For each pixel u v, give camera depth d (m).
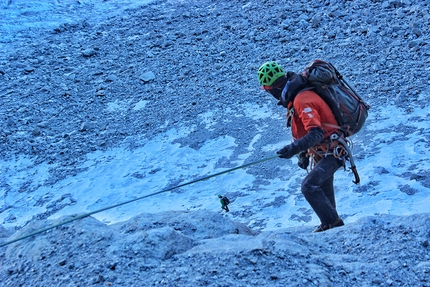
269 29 15.53
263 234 3.63
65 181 10.39
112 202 9.16
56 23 19.59
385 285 2.71
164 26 17.81
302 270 2.79
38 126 12.82
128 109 13.08
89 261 2.99
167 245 3.08
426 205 6.60
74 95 14.24
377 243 3.22
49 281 2.88
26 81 15.35
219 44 15.46
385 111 10.16
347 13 15.20
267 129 10.70
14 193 10.29
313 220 7.01
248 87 12.73
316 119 4.08
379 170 7.86
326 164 4.40
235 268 2.80
